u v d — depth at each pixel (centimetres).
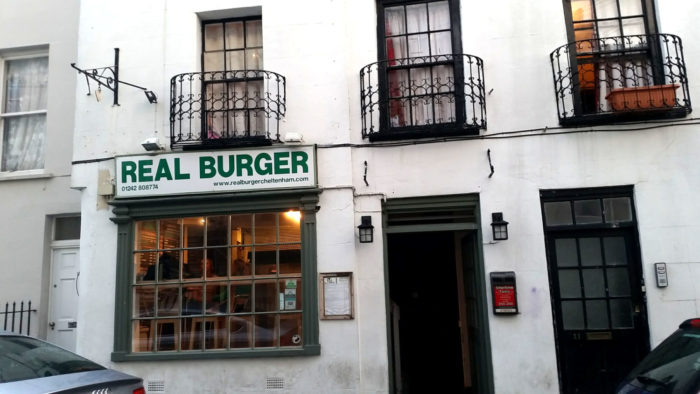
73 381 377
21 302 779
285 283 685
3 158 854
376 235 679
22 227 813
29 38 858
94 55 747
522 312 645
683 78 650
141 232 716
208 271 700
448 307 838
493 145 679
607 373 636
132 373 674
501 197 669
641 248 639
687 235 633
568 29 693
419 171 688
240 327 683
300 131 703
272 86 718
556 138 669
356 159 700
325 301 663
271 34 726
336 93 706
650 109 634
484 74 692
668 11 675
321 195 686
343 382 647
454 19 723
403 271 855
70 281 811
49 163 823
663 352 394
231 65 758
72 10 855
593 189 659
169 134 720
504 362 639
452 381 819
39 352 413
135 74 737
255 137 692
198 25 751
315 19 723
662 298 626
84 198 720
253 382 659
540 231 656
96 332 688
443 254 850
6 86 867
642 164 651
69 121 830
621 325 643
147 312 698
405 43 739
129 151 721
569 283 657
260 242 697
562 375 640
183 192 696
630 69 684
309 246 675
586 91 689
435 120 709
